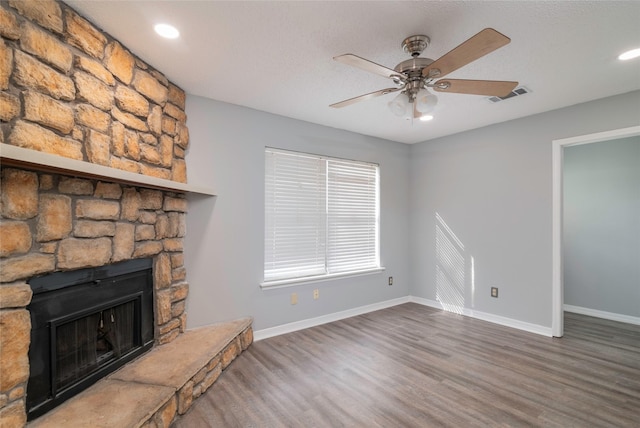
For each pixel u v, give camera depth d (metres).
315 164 3.79
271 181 3.43
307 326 3.63
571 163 4.25
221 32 1.92
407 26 1.86
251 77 2.54
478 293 3.94
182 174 2.77
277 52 2.16
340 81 2.62
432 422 1.92
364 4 1.67
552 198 3.31
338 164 4.02
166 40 2.01
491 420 1.94
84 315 1.87
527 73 2.46
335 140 3.92
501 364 2.68
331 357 2.83
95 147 1.83
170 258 2.63
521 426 1.88
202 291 2.94
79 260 1.79
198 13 1.74
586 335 3.35
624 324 3.71
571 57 2.22
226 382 2.39
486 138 3.86
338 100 3.02
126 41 2.01
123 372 2.08
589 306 4.10
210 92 2.84
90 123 1.80
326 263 3.87
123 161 2.06
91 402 1.74
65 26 1.65
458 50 1.52
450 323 3.75
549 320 3.34
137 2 1.64
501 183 3.72
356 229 4.19
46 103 1.54
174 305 2.67
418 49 2.01
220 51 2.14
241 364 2.69
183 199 2.79
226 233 3.07
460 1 1.64
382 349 3.00
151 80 2.33
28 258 1.52
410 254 4.73
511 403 2.11
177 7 1.69
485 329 3.54
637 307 3.74
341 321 3.85
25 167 1.42
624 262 3.84
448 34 1.94
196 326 2.90
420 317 3.99
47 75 1.55
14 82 1.40
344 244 4.07
